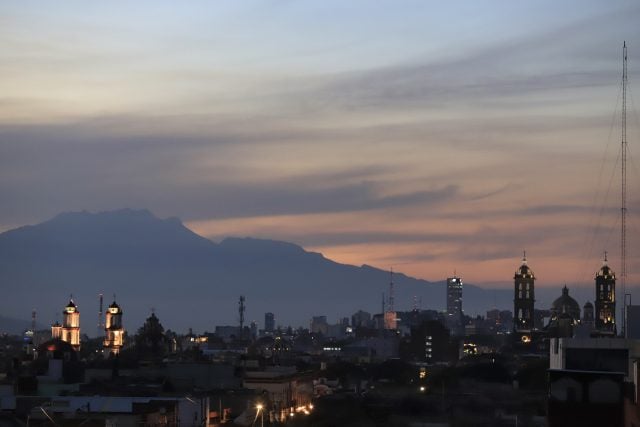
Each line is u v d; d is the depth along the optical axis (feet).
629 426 434.30
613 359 522.06
